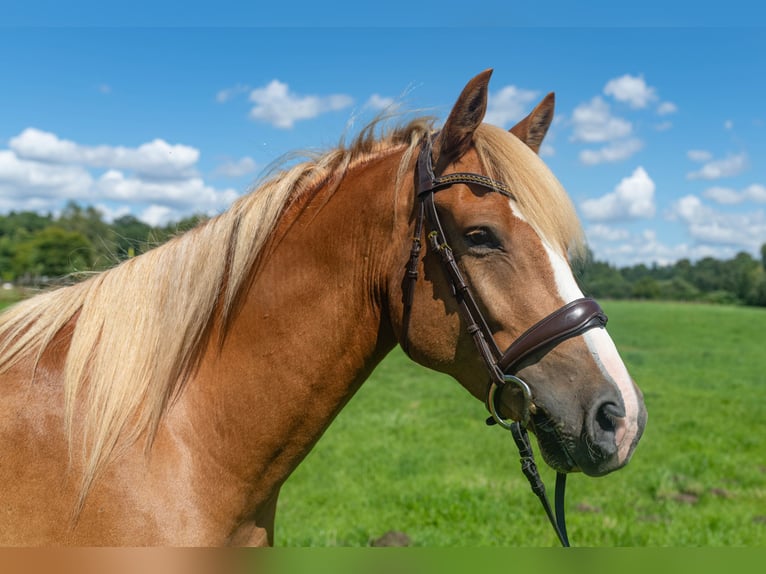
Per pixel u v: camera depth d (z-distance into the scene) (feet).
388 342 7.49
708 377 63.52
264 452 7.08
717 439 33.86
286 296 7.13
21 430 6.48
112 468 6.49
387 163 7.42
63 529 6.31
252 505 7.19
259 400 7.02
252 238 7.20
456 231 6.77
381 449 30.96
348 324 7.17
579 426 6.31
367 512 21.31
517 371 6.59
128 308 7.18
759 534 19.34
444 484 24.66
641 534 18.97
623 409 6.27
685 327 136.77
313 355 7.09
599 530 19.36
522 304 6.57
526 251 6.63
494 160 6.92
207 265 7.19
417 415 40.98
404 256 7.03
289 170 7.63
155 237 8.36
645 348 97.71
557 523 6.89
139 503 6.45
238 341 7.14
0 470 6.33
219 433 7.00
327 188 7.47
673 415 41.60
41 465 6.42
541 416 6.59
